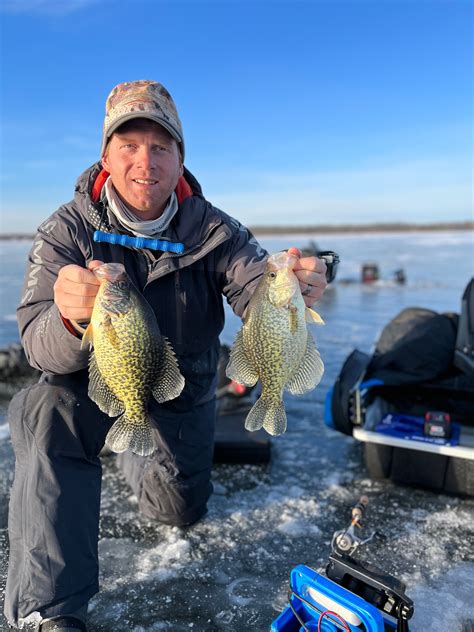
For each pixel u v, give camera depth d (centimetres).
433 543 101
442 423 118
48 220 97
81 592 77
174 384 80
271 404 83
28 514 77
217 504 116
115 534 105
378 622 63
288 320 79
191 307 100
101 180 97
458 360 131
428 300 404
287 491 122
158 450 103
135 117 86
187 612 83
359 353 143
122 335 74
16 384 181
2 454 137
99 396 78
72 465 83
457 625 79
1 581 90
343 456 141
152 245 94
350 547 84
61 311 73
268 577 92
